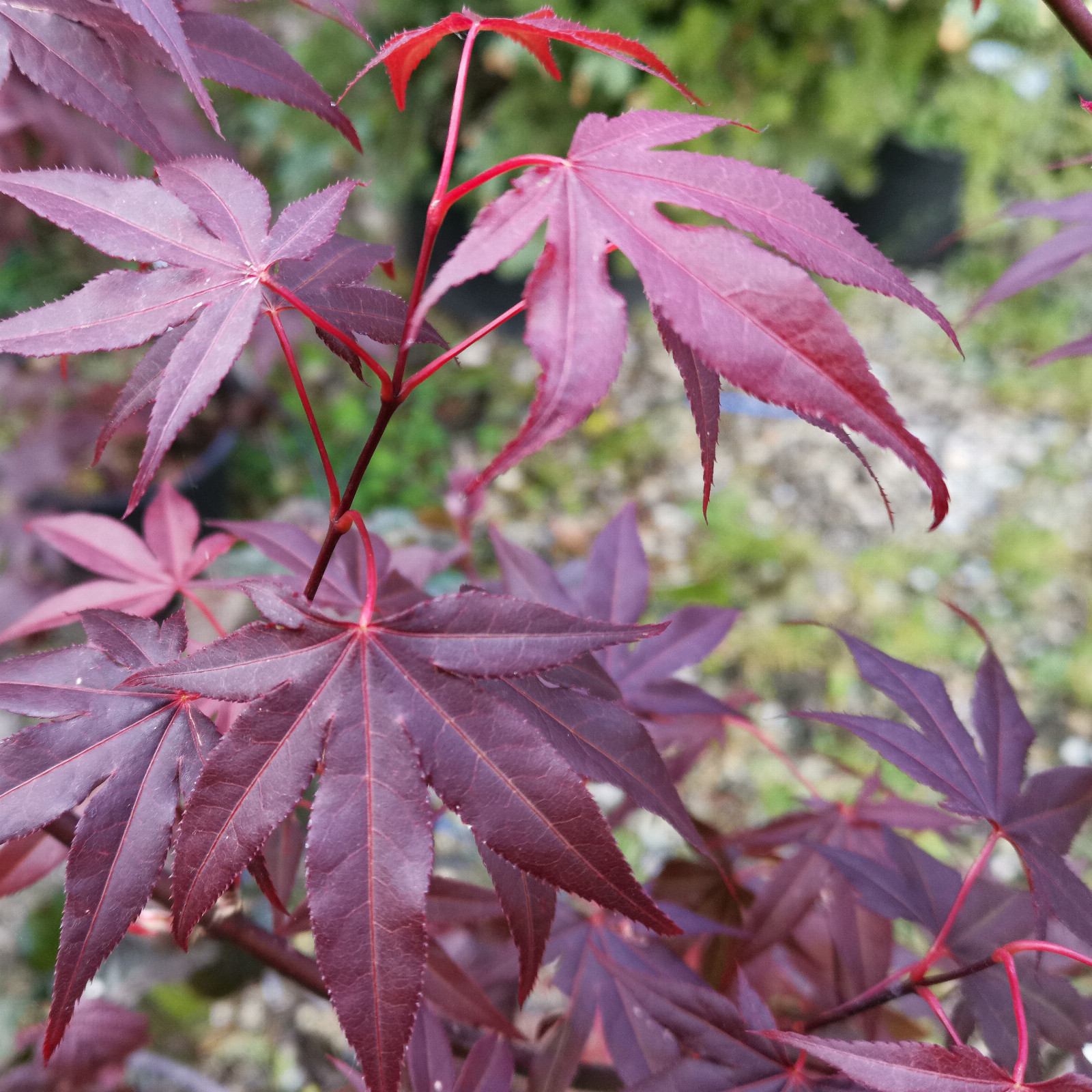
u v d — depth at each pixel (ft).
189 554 0.88
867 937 0.80
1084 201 0.89
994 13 2.73
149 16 0.56
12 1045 1.57
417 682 0.52
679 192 0.47
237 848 0.50
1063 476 3.31
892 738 0.68
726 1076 0.64
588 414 0.43
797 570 3.01
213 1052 1.91
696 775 2.45
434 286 0.45
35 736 0.55
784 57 2.71
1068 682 2.70
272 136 3.22
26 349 0.52
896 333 3.96
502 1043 0.75
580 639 0.51
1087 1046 0.66
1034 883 0.64
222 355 0.53
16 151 0.92
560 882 0.50
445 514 1.33
